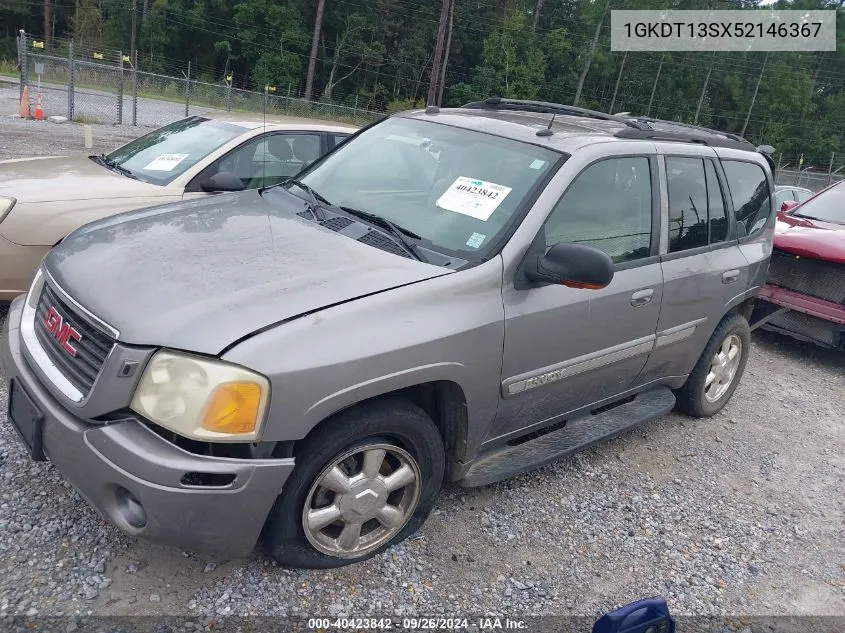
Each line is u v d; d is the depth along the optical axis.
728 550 3.79
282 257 3.05
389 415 2.93
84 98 25.59
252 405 2.50
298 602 2.88
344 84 62.91
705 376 5.09
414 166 3.88
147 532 2.57
